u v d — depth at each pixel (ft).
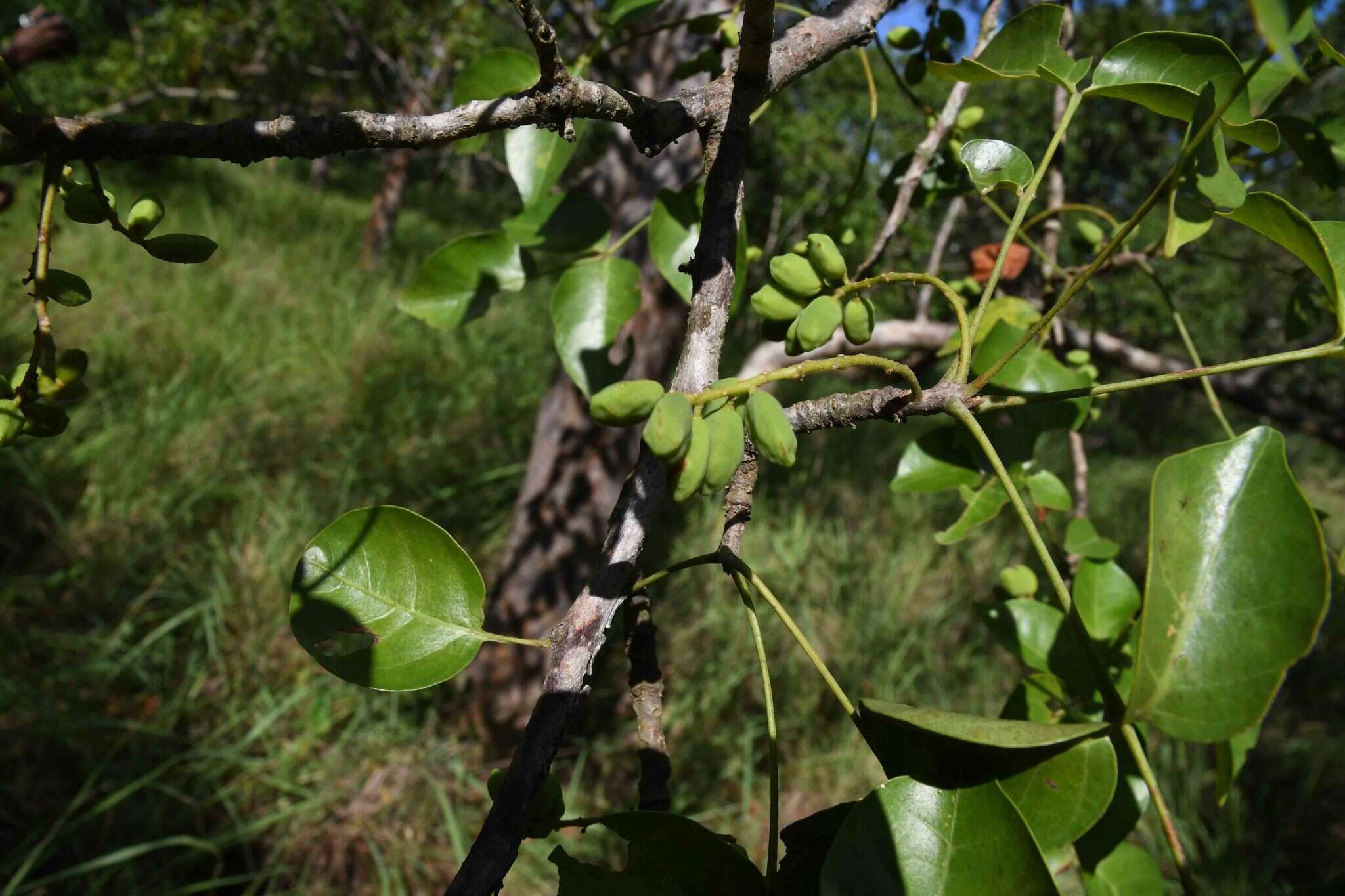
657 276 3.88
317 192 15.74
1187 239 1.10
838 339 2.84
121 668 4.39
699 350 1.03
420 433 6.83
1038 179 1.19
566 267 1.67
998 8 1.93
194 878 3.98
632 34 1.83
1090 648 0.92
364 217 14.79
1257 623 0.86
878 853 0.85
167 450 5.80
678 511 6.19
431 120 0.96
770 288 1.14
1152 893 1.20
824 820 0.96
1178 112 1.24
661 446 0.83
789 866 0.94
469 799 4.58
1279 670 0.84
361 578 1.08
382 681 1.04
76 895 3.73
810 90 9.15
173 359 6.83
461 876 0.80
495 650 4.80
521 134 1.69
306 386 6.92
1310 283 2.01
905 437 8.85
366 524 1.08
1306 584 0.85
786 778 5.12
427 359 7.73
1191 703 0.86
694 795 4.86
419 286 1.68
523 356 8.21
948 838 0.86
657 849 0.93
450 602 1.07
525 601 4.79
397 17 11.45
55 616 4.66
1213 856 4.82
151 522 5.27
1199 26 7.17
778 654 5.61
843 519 7.17
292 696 4.44
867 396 1.08
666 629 5.57
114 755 4.10
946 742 0.90
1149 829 4.85
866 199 7.79
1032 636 1.57
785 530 6.65
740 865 0.93
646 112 1.06
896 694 5.54
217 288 8.32
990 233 4.92
